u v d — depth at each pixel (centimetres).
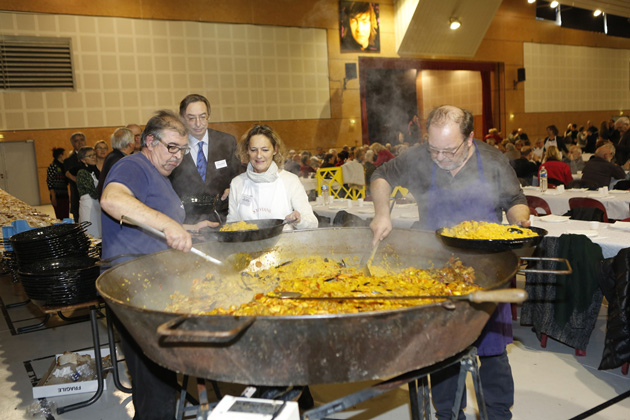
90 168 541
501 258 145
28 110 991
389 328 101
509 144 699
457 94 1722
